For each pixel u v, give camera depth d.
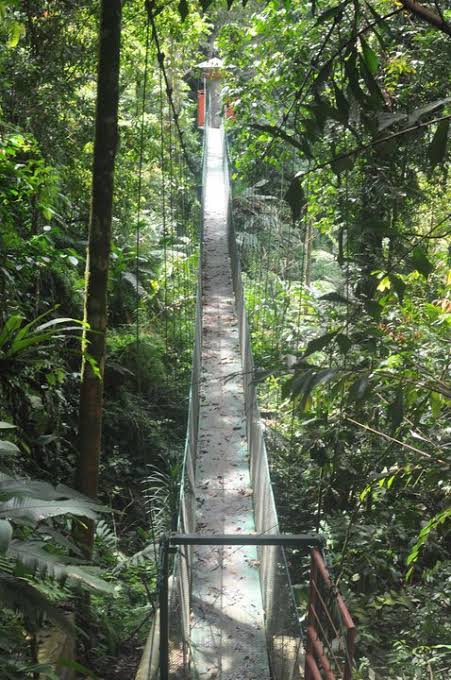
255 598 4.90
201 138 21.38
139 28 9.13
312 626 3.10
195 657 4.25
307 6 7.16
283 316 9.88
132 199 11.16
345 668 2.44
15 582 2.01
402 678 3.99
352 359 3.62
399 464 3.45
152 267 11.29
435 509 4.73
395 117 1.55
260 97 8.52
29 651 3.11
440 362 3.65
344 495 5.51
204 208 16.02
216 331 10.54
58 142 7.22
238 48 8.91
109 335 9.25
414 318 4.05
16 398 4.63
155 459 8.12
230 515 6.09
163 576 3.24
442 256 4.14
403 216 5.67
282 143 8.35
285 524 5.73
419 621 4.44
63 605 4.17
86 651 4.41
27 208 5.39
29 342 3.92
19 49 6.67
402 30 6.00
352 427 4.26
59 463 5.95
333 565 4.85
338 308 6.13
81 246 7.15
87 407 4.69
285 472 6.25
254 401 6.38
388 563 4.93
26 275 5.25
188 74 22.42
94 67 7.39
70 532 4.32
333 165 1.62
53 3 6.98
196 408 7.37
